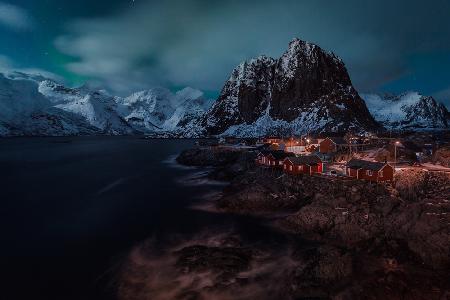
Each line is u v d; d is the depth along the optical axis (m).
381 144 99.38
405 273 35.09
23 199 72.06
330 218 48.12
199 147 147.25
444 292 31.77
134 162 134.62
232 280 35.16
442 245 38.44
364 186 57.47
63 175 104.25
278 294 32.78
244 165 90.25
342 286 32.97
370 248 40.97
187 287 34.38
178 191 77.12
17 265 40.31
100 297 33.53
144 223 54.50
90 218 57.81
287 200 60.41
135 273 37.72
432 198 51.28
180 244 45.34
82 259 41.59
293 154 84.00
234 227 51.38
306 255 39.53
